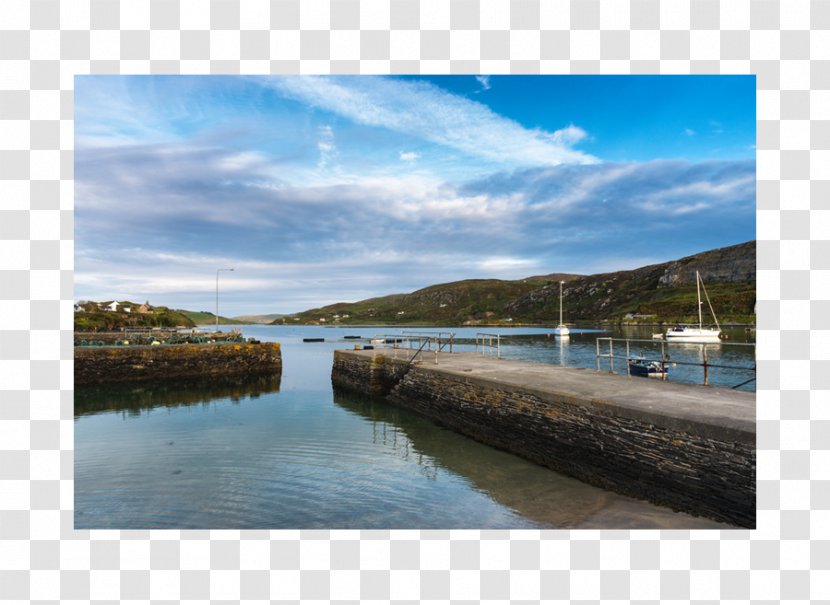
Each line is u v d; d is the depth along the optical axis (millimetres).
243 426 18719
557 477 11930
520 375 16875
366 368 26562
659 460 9758
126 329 62219
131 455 14500
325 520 9305
